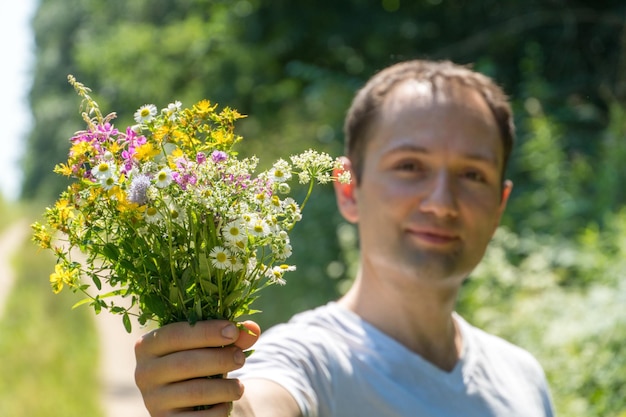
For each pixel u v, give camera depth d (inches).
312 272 376.8
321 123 462.0
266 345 94.5
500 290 260.7
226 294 73.4
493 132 105.0
